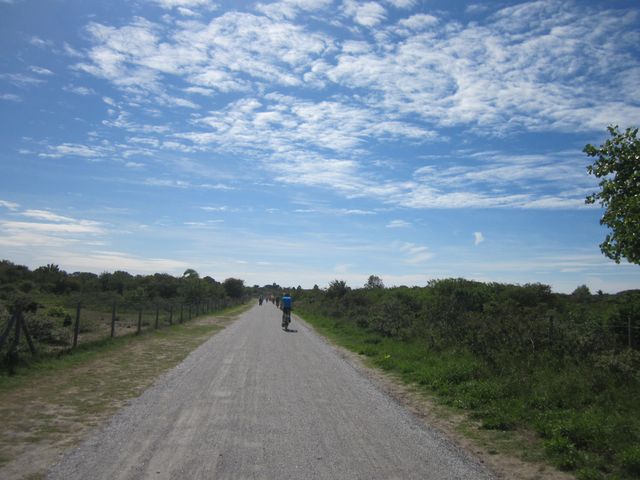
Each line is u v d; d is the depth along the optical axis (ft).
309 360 48.75
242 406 27.96
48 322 56.39
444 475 18.11
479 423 25.93
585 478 18.15
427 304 76.69
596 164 29.76
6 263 200.44
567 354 36.40
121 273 223.30
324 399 30.66
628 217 27.04
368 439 22.33
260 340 67.87
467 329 47.52
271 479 17.03
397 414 27.43
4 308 59.16
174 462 18.39
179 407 27.35
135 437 21.48
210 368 41.70
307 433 22.90
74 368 39.52
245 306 238.27
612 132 29.30
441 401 31.04
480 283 92.53
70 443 20.49
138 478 16.70
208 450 19.92
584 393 28.37
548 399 28.07
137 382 34.58
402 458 19.83
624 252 27.94
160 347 55.98
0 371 35.32
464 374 35.63
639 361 31.89
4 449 19.58
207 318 119.34
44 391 30.83
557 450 20.80
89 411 26.07
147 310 133.18
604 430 21.81
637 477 18.30
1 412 25.48
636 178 28.09
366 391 33.81
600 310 62.03
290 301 90.89
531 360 36.70
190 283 198.08
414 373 40.11
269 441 21.44
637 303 42.42
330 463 18.89
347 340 69.97
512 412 26.78
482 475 18.30
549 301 82.79
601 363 31.73
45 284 183.01
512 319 43.86
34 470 17.28
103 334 67.31
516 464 19.69
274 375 39.01
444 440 22.68
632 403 26.27
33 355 40.52
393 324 70.08
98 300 147.74
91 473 17.07
